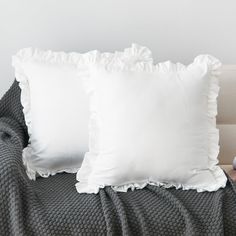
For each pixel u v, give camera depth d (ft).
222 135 6.28
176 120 5.13
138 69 5.32
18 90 6.12
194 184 5.20
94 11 6.54
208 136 5.40
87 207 4.71
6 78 6.70
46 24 6.55
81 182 5.23
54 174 5.71
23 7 6.47
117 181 5.11
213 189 5.12
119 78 5.23
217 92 5.49
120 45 6.68
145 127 5.08
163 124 5.09
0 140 5.30
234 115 6.27
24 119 6.04
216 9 6.63
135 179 5.16
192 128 5.20
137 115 5.10
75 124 5.61
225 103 6.23
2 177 4.61
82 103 5.65
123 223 4.49
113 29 6.62
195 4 6.60
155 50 6.72
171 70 5.34
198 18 6.65
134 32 6.64
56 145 5.61
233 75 6.22
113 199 4.81
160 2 6.56
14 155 4.91
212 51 6.78
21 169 4.89
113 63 5.42
